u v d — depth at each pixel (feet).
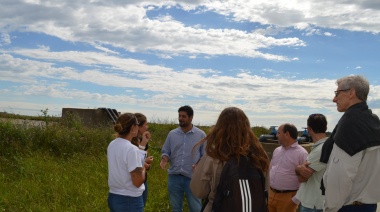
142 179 15.60
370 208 13.15
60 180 28.84
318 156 16.37
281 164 19.52
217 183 12.38
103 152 38.75
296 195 17.44
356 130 12.73
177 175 22.65
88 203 24.68
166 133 51.93
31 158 33.86
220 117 12.69
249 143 12.42
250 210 11.62
